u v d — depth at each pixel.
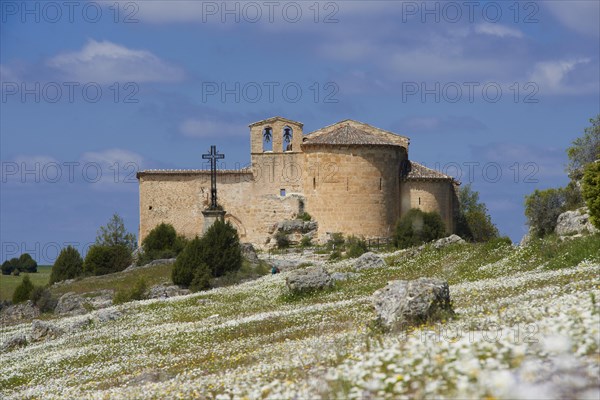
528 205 89.62
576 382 15.24
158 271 104.12
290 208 129.38
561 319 18.45
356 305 50.91
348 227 125.94
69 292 97.31
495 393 14.16
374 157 126.31
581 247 53.12
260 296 68.88
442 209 129.75
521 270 55.31
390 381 16.17
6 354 58.62
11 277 175.75
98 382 35.75
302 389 18.53
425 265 70.38
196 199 132.38
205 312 63.91
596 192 65.69
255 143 131.62
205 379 26.95
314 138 129.38
